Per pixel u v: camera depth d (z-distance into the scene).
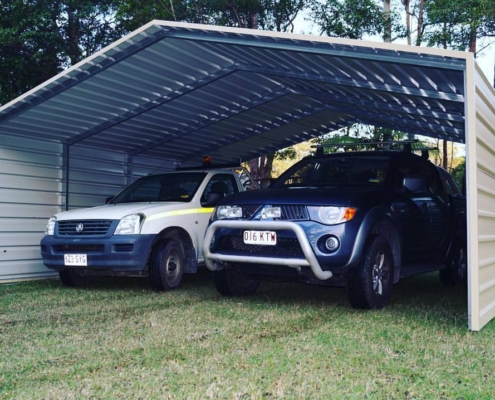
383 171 6.59
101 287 7.95
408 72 5.94
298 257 5.53
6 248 8.77
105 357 3.90
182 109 9.47
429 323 5.02
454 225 7.66
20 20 18.84
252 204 5.84
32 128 8.96
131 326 4.98
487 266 5.17
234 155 12.70
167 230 7.54
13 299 6.77
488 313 5.08
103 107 8.84
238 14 23.09
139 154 11.29
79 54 21.08
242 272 6.09
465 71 4.72
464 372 3.53
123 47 7.13
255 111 10.00
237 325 4.97
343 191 5.76
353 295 5.67
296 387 3.17
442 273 8.23
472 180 4.63
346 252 5.35
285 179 7.12
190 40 6.69
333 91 8.11
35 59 19.28
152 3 21.89
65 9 20.72
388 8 23.02
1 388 3.25
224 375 3.41
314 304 6.16
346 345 4.19
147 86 8.38
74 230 7.41
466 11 20.77
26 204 9.12
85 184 10.18
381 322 5.06
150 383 3.27
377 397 3.02
